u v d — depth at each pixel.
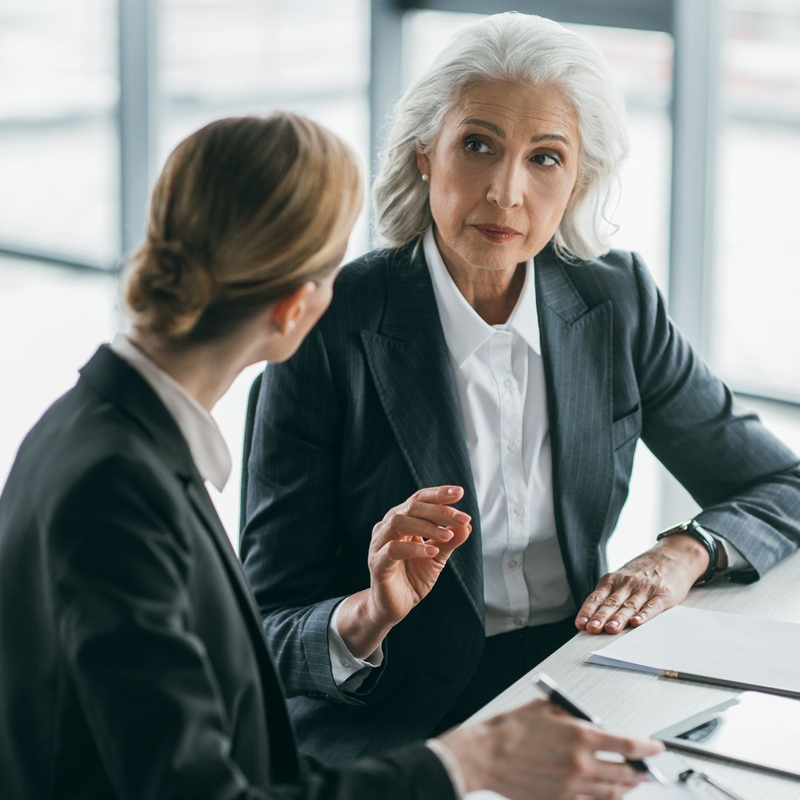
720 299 3.51
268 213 0.99
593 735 1.00
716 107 3.29
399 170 1.76
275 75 4.46
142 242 1.04
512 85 1.62
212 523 1.03
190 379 1.04
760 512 1.77
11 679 0.96
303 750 1.60
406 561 1.46
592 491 1.76
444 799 0.95
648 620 1.53
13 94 5.27
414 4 4.01
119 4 4.46
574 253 1.84
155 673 0.88
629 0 3.36
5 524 1.00
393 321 1.73
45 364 4.34
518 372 1.76
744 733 1.24
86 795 0.92
